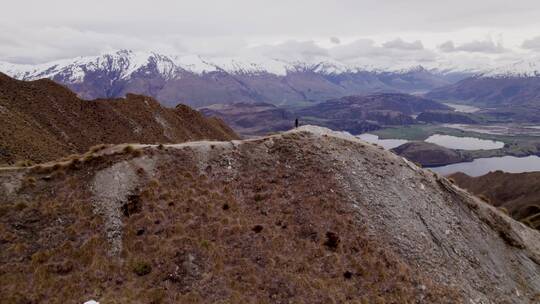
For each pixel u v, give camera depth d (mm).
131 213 32812
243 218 34969
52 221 31000
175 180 36594
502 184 183625
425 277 34344
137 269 28969
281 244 33281
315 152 42812
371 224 36875
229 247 32156
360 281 31922
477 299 35219
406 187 43312
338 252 33625
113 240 30656
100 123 107812
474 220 45375
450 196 46469
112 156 37031
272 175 39875
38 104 96312
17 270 27344
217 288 28859
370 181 41656
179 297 27609
